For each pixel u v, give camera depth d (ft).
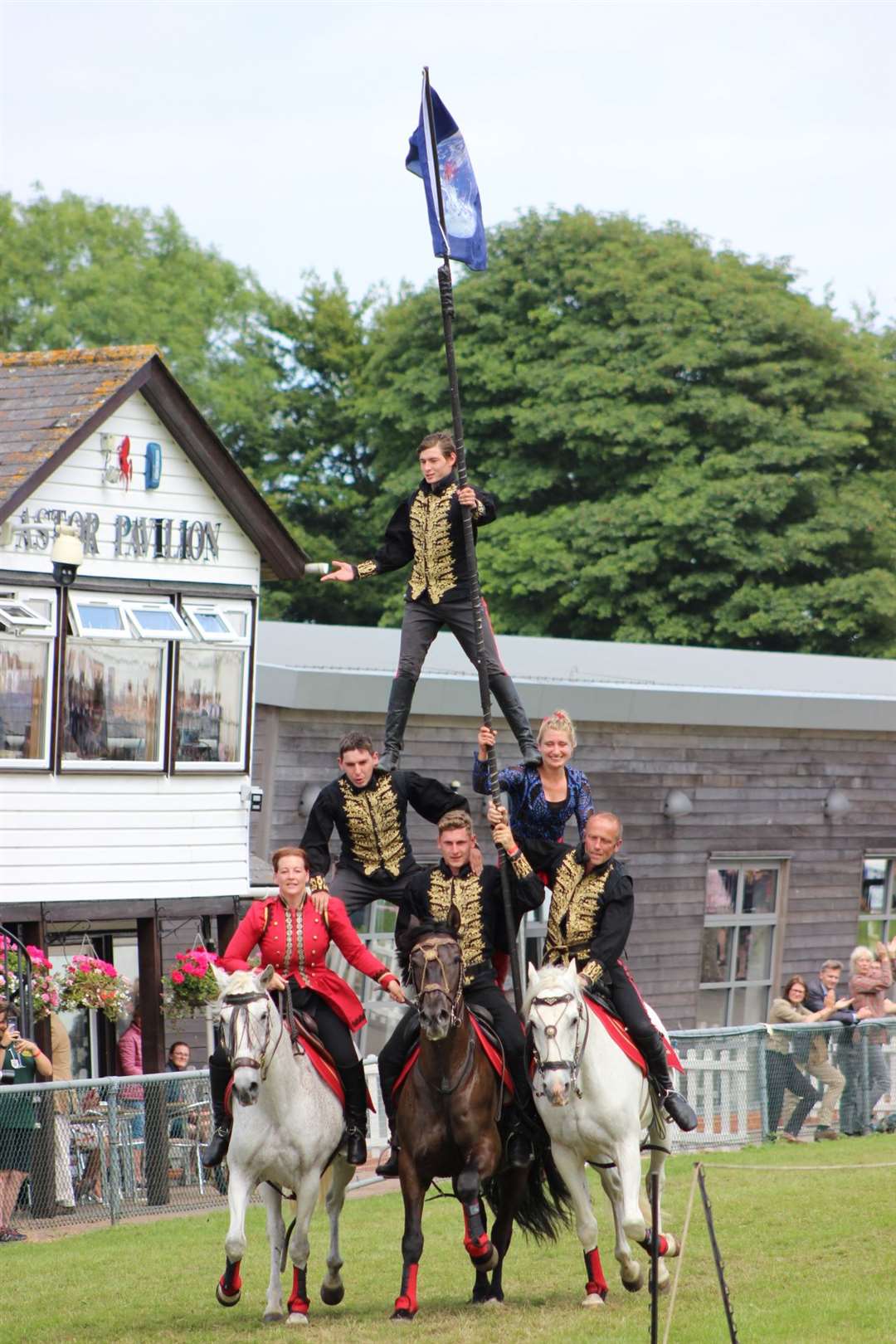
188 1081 107.04
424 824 144.56
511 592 256.11
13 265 309.01
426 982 67.97
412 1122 70.85
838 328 272.72
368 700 140.67
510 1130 73.41
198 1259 89.30
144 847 130.41
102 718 128.67
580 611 254.88
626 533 251.60
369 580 290.15
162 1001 128.77
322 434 315.17
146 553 131.44
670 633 250.16
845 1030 127.44
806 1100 125.08
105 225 320.70
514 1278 82.12
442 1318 71.61
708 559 254.27
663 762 158.51
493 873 73.72
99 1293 81.05
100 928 138.72
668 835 159.12
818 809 168.35
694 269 273.95
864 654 256.32
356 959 74.08
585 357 266.16
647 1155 115.14
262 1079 69.72
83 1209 101.19
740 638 253.03
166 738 131.64
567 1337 67.72
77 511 128.06
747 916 165.17
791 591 254.68
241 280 336.90
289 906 74.33
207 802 134.10
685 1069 119.65
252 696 136.87
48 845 125.59
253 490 135.23
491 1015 72.90
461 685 144.36
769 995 167.12
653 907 158.40
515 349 270.67
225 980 69.77
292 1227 72.28
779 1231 88.99
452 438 75.61
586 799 76.59
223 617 135.44
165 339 307.78
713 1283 78.38
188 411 132.26
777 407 262.88
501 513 268.00
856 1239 86.69
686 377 265.75
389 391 278.67
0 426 130.00
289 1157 70.85
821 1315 71.10
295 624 175.22
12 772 123.95
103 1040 135.74
